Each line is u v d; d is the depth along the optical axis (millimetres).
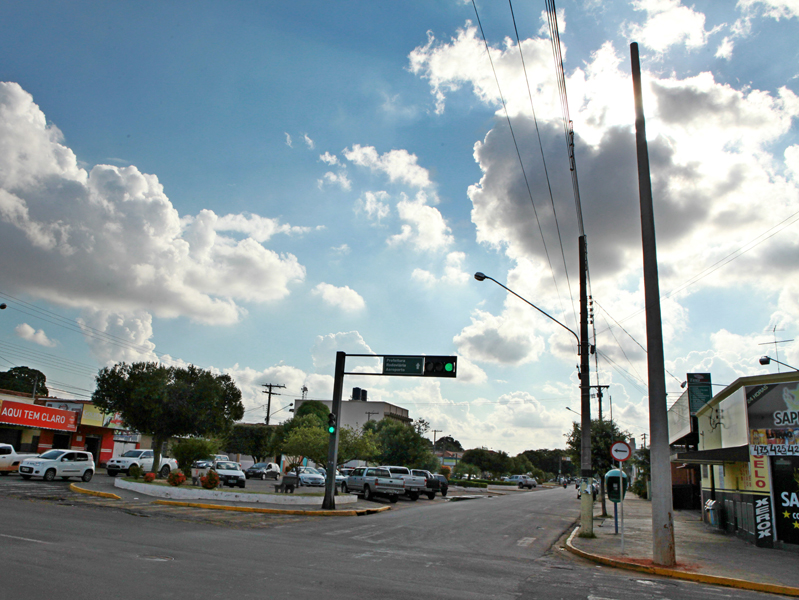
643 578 11922
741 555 15328
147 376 38656
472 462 106625
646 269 14367
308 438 47500
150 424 39000
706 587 11258
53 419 43406
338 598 7832
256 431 69812
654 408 13805
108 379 39156
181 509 20141
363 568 10578
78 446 46750
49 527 12797
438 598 8328
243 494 24922
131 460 38938
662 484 13445
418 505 31750
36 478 31359
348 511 23391
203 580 8375
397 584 9203
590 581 10984
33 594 6883
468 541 16562
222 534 14180
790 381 17281
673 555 13242
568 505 38500
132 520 15766
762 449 17500
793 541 16391
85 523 14141
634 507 37281
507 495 52500
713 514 23500
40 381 73812
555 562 13594
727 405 20703
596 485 45812
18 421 40188
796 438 16906
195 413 39156
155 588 7637
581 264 19938
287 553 11750
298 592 8023
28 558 8977
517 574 11234
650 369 13953
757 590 11227
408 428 61969
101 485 28656
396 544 14812
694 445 32844
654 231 14531
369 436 59594
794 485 16719
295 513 22094
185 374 41906
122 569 8719
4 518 13648
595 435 33656
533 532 20281
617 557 14117
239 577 8805
